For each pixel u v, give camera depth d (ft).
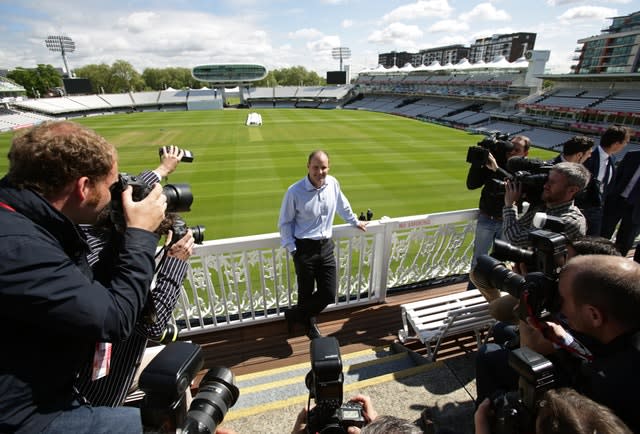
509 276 5.11
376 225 10.75
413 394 6.82
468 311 8.02
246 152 70.13
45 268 2.86
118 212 4.06
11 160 3.15
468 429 6.04
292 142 81.97
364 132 98.43
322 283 9.99
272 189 45.93
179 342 3.68
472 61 375.04
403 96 209.46
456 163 60.44
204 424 3.34
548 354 4.65
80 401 3.59
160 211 4.05
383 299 11.91
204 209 39.19
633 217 12.96
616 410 3.44
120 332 3.26
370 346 9.96
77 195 3.31
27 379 2.96
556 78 122.83
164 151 7.43
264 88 244.22
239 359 9.48
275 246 9.96
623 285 3.40
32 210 3.05
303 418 4.24
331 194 9.66
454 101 172.04
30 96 248.73
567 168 7.39
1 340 2.89
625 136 12.35
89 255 4.82
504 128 120.16
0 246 2.74
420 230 12.37
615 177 13.24
